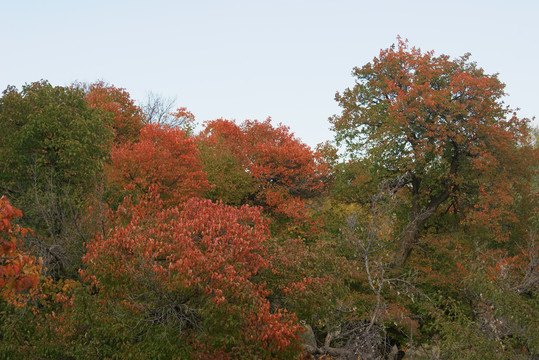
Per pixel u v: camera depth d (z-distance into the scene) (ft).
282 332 36.17
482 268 43.68
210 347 34.27
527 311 37.01
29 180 59.36
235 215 43.98
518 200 101.71
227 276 35.83
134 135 112.47
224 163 98.58
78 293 39.47
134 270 35.55
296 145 112.06
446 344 39.52
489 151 92.12
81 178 62.54
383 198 73.46
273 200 100.12
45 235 52.95
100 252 37.65
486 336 38.63
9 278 19.49
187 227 39.40
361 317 54.13
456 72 99.35
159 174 75.25
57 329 38.83
